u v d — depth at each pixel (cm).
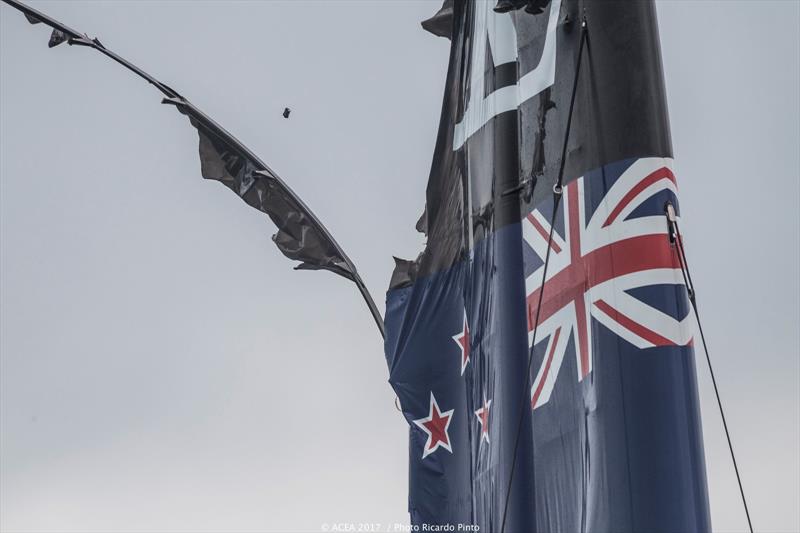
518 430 5306
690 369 5028
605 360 5134
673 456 4922
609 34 5412
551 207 5547
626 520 4931
